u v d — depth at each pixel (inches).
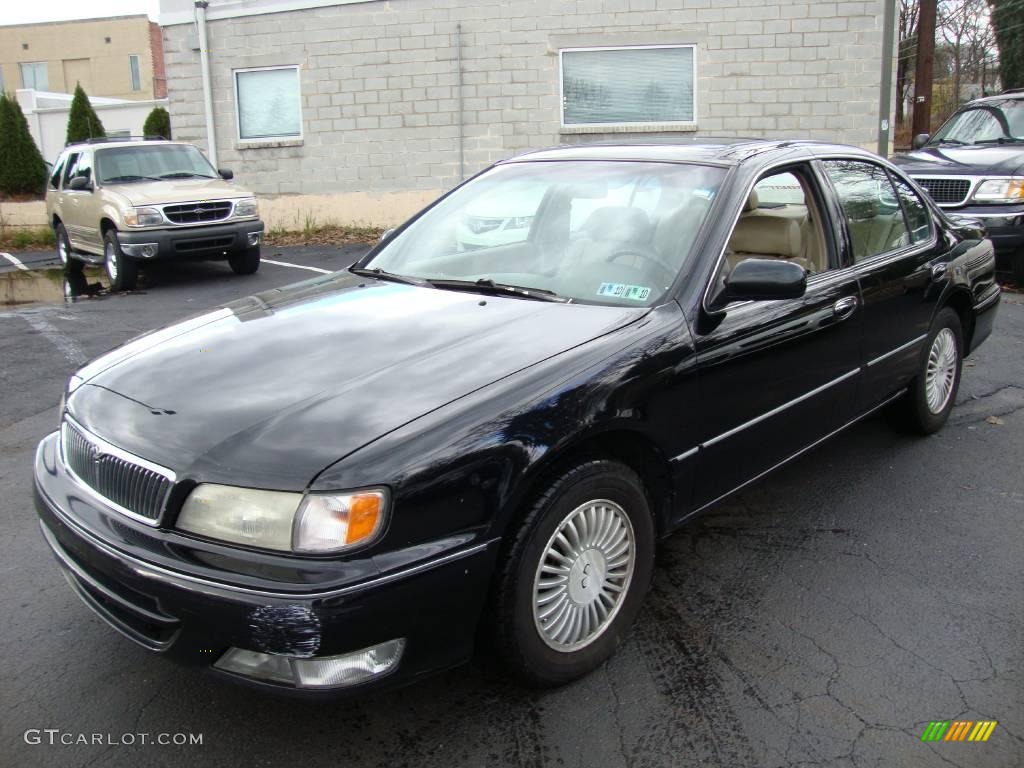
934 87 1439.5
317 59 613.9
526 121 602.2
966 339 221.0
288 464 98.8
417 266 162.9
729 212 143.0
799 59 572.1
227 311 148.2
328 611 94.0
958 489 183.8
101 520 108.3
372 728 113.4
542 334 124.0
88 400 122.0
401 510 98.7
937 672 123.6
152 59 1865.2
